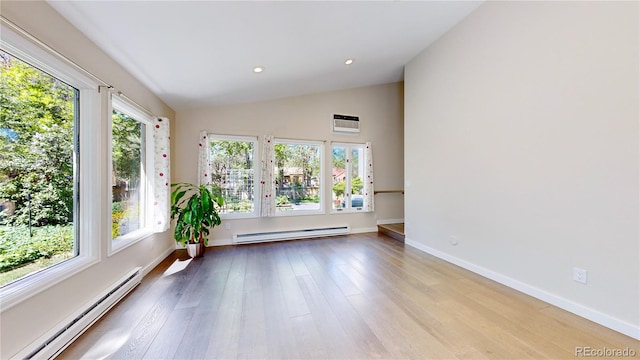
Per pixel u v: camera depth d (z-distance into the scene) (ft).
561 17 6.92
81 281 6.09
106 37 6.72
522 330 6.00
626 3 5.70
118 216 8.39
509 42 8.33
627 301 5.80
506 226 8.55
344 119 16.34
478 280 9.00
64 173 6.14
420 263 10.78
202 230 11.76
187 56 8.55
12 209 4.92
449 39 10.78
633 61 5.61
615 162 5.94
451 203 10.86
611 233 6.04
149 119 10.16
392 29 9.95
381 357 5.08
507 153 8.48
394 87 17.83
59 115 6.03
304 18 7.88
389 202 17.72
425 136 12.35
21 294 4.58
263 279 9.06
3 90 4.77
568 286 6.89
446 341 5.59
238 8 6.75
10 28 4.43
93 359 5.03
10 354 4.43
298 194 15.60
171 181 12.60
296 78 12.62
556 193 7.13
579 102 6.57
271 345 5.45
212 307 7.06
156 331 5.94
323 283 8.70
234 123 14.06
